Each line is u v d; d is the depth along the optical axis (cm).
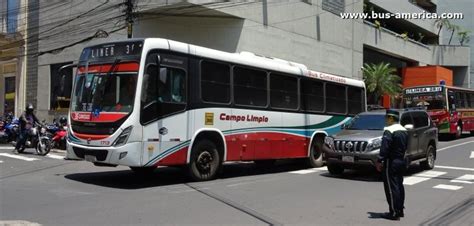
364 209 906
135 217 787
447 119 2914
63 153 1916
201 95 1209
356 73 3684
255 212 852
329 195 1056
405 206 959
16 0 3056
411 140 1456
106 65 1124
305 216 830
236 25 2422
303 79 1578
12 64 3152
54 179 1210
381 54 4581
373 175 1416
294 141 1527
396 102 3981
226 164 1694
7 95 3206
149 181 1201
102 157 1073
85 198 949
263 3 2583
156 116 1101
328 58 3253
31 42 2984
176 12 2294
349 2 3603
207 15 2366
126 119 1059
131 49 1098
